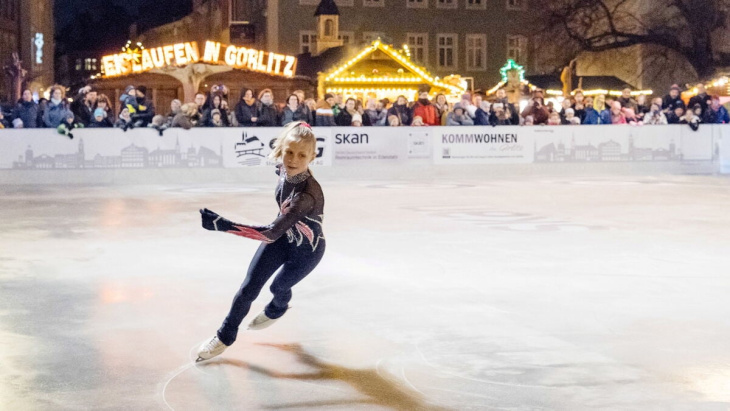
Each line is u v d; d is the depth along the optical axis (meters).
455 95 40.81
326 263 8.78
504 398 4.63
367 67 39.56
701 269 8.44
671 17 47.03
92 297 7.19
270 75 35.28
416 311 6.66
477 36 55.28
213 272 8.30
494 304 6.90
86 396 4.64
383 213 13.28
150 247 9.86
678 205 14.51
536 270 8.38
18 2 50.81
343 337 5.89
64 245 10.02
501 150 21.86
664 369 5.14
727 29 44.91
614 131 22.41
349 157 20.97
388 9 53.84
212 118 20.20
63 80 100.75
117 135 19.69
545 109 22.44
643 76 49.84
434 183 19.45
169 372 5.09
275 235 4.91
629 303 6.93
